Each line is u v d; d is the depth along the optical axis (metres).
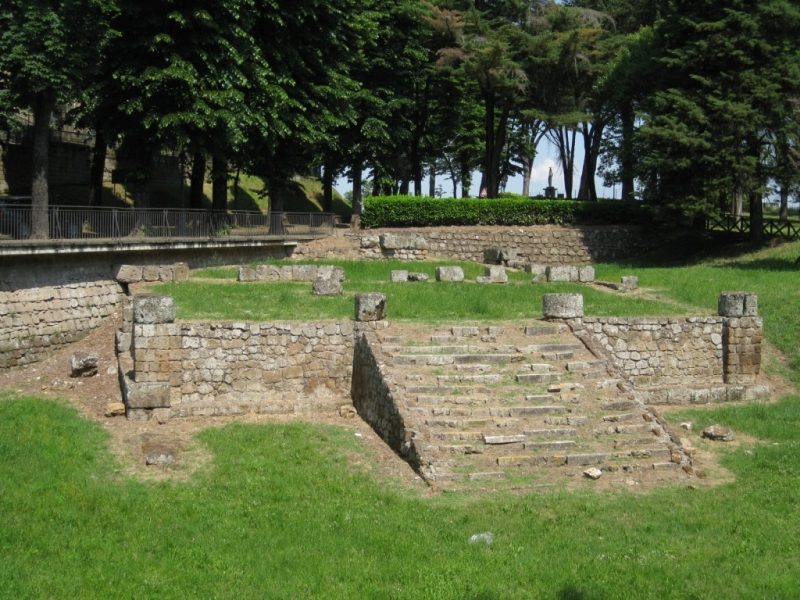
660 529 11.38
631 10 50.94
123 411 16.52
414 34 41.84
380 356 16.33
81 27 22.94
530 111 43.12
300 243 34.28
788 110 32.97
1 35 22.02
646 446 14.18
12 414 16.25
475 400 15.03
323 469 13.77
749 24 32.66
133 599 9.70
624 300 23.09
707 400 18.31
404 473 13.59
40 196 23.20
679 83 36.12
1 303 19.69
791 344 21.14
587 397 15.43
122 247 23.61
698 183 34.16
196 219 28.48
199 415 16.47
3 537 11.23
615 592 9.55
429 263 32.59
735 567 10.18
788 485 13.16
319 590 9.81
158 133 26.84
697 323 19.52
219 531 11.49
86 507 12.26
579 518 11.70
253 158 33.53
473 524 11.55
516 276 28.16
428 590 9.70
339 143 39.56
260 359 17.56
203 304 20.25
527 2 45.12
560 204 39.62
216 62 27.52
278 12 30.02
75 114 30.09
